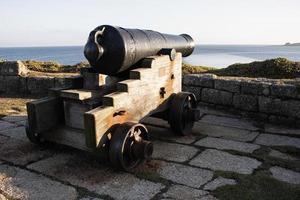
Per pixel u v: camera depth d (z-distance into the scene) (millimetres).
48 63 10109
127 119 3760
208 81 6426
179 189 3121
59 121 4051
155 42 4418
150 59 4141
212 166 3668
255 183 3230
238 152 4105
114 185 3205
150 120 5562
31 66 9797
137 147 3480
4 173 3480
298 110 5320
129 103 3754
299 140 4637
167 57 4465
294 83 5668
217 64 38344
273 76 7102
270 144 4449
